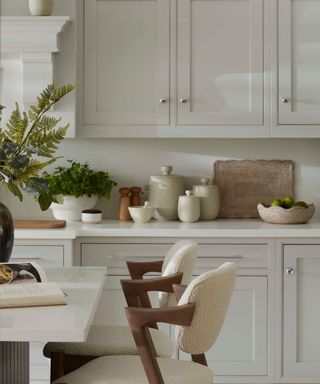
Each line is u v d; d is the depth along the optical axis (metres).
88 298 2.57
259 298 4.19
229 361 4.21
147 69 4.46
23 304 2.41
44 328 2.11
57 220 4.45
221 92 4.46
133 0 4.44
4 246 2.95
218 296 2.42
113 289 4.19
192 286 2.38
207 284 2.38
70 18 4.37
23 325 2.14
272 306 4.19
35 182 2.86
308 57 4.44
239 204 4.79
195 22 4.44
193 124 4.46
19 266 2.77
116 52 4.46
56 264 4.10
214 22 4.44
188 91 4.45
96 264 4.18
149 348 2.42
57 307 2.42
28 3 4.38
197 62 4.45
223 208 4.79
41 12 4.27
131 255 4.18
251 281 4.18
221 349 4.20
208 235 4.15
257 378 4.21
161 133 4.47
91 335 3.11
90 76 4.46
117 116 4.46
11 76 4.41
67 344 2.98
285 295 4.19
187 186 4.80
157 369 2.43
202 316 2.39
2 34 4.26
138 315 2.40
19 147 2.91
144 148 4.79
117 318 4.20
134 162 4.80
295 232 4.14
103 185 4.55
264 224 4.44
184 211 4.49
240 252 4.18
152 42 4.45
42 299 2.43
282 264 4.18
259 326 4.19
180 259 2.93
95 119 4.46
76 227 4.24
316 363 4.21
